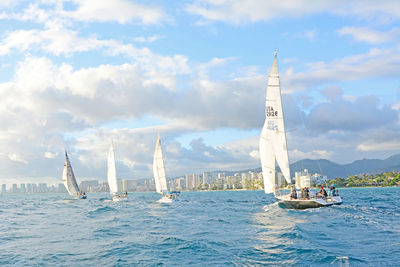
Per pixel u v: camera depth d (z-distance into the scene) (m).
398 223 28.33
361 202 57.34
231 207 55.00
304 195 39.75
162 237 24.62
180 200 81.06
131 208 58.91
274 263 16.22
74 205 77.56
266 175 48.19
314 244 19.92
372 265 15.20
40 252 20.36
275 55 42.59
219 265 16.25
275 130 42.56
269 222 30.61
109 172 93.12
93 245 22.25
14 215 50.78
